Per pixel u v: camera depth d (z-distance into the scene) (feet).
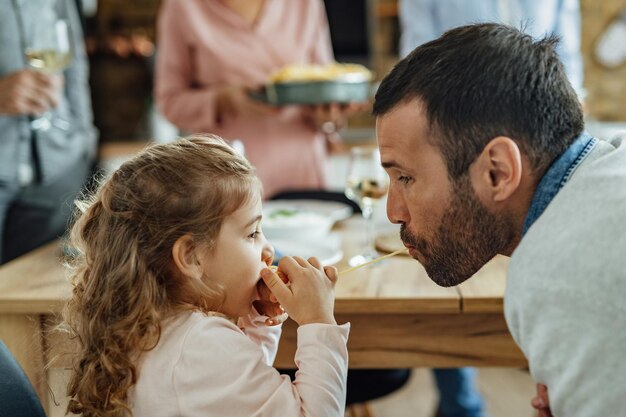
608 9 10.99
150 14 13.29
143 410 3.18
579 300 2.42
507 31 2.91
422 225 2.98
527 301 2.58
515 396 8.70
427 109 2.80
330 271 3.62
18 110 6.18
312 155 8.06
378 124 2.98
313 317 3.43
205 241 3.42
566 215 2.60
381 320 4.33
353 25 12.85
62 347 4.29
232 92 7.36
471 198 2.84
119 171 3.57
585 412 2.40
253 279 3.58
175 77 7.75
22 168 6.83
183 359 3.14
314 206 6.68
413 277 4.55
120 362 3.22
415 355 4.37
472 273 3.06
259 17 7.80
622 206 2.48
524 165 2.78
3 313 4.33
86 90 7.80
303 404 3.14
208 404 3.08
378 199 5.14
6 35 6.65
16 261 5.11
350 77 7.26
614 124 11.06
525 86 2.75
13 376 3.19
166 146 3.61
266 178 7.88
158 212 3.38
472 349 4.33
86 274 3.58
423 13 9.18
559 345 2.46
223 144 3.71
